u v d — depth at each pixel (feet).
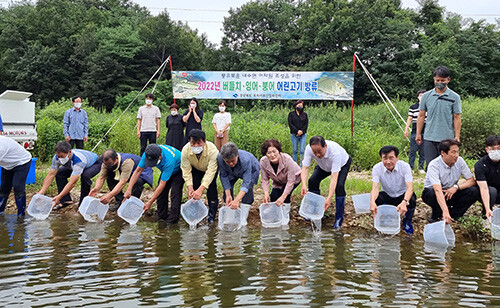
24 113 30.68
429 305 10.68
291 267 13.83
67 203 25.21
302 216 21.70
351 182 27.35
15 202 25.43
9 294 11.35
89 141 43.16
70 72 130.21
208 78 38.65
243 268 13.67
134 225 20.95
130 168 21.85
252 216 22.65
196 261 14.46
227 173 20.52
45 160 39.50
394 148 18.88
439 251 16.34
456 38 99.25
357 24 103.19
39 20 138.82
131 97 105.50
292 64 118.01
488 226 18.95
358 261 14.69
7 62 132.77
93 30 134.31
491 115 48.52
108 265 13.99
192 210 20.36
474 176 19.97
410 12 112.27
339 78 37.58
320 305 10.62
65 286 11.98
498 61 95.14
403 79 96.99
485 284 12.35
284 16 129.59
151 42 131.95
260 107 80.59
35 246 16.56
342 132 39.24
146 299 10.98
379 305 10.64
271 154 19.58
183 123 32.78
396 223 18.69
